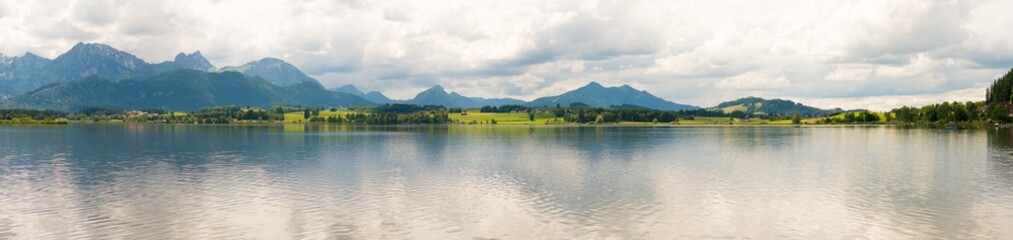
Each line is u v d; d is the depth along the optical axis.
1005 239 36.22
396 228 39.41
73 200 49.66
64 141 138.25
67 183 59.75
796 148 109.62
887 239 36.47
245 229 39.41
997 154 91.06
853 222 40.66
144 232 38.78
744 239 36.62
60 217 43.12
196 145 122.00
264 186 57.31
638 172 68.75
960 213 43.22
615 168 73.31
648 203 47.56
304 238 37.19
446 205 46.88
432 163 80.06
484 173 67.69
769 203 47.53
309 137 163.62
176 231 38.97
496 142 136.12
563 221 41.16
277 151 103.69
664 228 39.22
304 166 75.81
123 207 46.62
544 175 65.88
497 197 50.56
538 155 94.38
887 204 46.81
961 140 132.00
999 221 40.62
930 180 60.34
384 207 46.22
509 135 181.75
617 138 158.12
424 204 47.34
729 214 43.28
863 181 60.00
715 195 51.47
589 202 48.06
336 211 44.88
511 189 55.06
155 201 49.19
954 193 51.75
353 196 51.31
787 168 72.69
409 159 86.44
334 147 115.75
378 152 101.19
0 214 44.12
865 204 46.88
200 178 63.47
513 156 92.19
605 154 96.31
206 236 37.78
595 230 38.69
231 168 73.50
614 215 43.03
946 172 67.06
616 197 50.41
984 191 52.78
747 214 43.28
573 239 36.59
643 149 109.31
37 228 39.81
